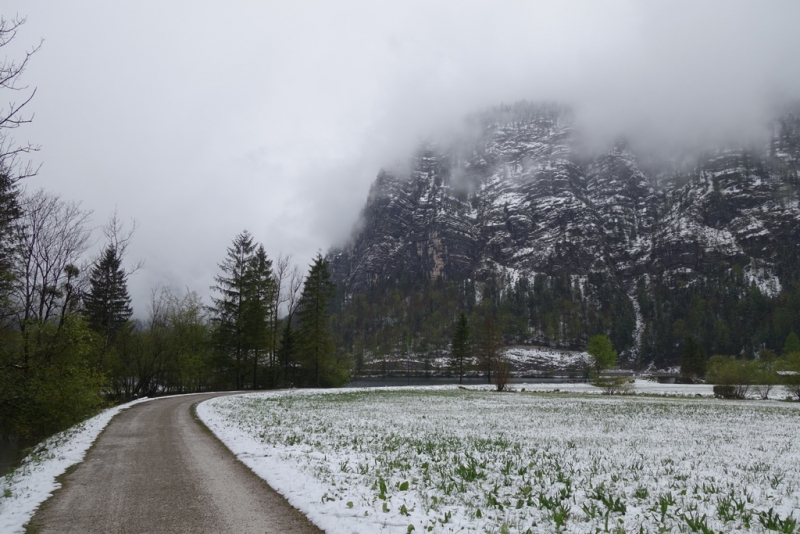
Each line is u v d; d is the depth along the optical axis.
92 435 17.92
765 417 30.34
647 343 168.25
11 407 23.78
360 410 29.38
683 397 54.22
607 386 65.25
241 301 51.38
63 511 8.55
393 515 8.19
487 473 12.16
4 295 22.91
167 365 51.50
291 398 38.78
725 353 154.75
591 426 24.11
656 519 8.60
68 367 25.70
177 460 13.15
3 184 11.63
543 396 50.59
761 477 12.65
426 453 14.78
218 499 9.29
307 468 11.73
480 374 118.06
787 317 156.50
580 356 156.38
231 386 55.44
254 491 9.89
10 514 8.43
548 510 9.02
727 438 20.48
